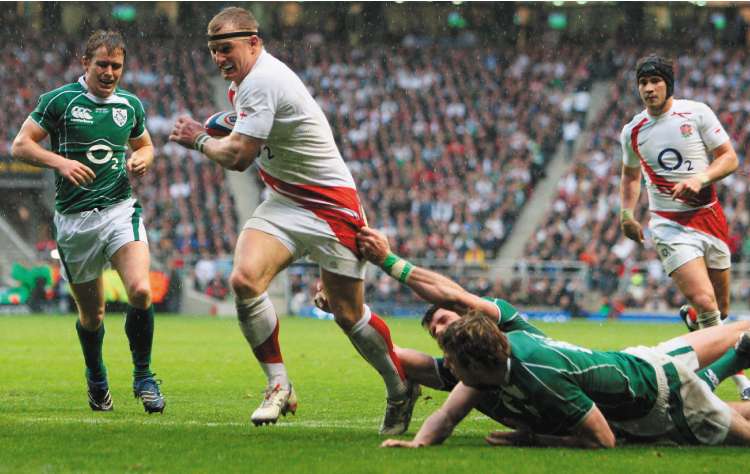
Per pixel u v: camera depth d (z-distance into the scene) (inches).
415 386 284.8
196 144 271.0
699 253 381.1
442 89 1627.7
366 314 277.3
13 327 887.7
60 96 321.7
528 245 1305.4
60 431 279.9
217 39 264.7
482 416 335.6
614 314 1198.9
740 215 1296.8
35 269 1193.4
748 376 458.6
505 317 264.4
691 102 385.1
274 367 273.7
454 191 1409.9
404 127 1558.8
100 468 224.5
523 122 1556.3
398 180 1460.4
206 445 255.3
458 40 1766.7
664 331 944.3
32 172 1403.8
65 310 1193.4
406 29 1776.6
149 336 331.9
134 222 330.3
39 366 536.7
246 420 323.3
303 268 1244.5
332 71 1667.1
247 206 1453.0
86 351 341.1
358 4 1775.3
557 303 1203.2
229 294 1233.4
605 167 1438.2
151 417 328.8
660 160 385.7
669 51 1716.3
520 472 217.3
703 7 1727.4
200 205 1381.6
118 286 1113.4
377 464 226.5
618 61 1684.3
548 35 1760.6
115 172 329.4
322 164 270.5
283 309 1242.0
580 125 1557.6
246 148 262.8
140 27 1720.0
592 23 1752.0
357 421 327.3
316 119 269.1
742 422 256.1
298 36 1777.8
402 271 267.9
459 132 1546.5
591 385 243.1
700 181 359.9
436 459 233.1
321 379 478.9
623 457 235.9
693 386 253.0
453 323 240.5
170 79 1640.0
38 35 1665.8
